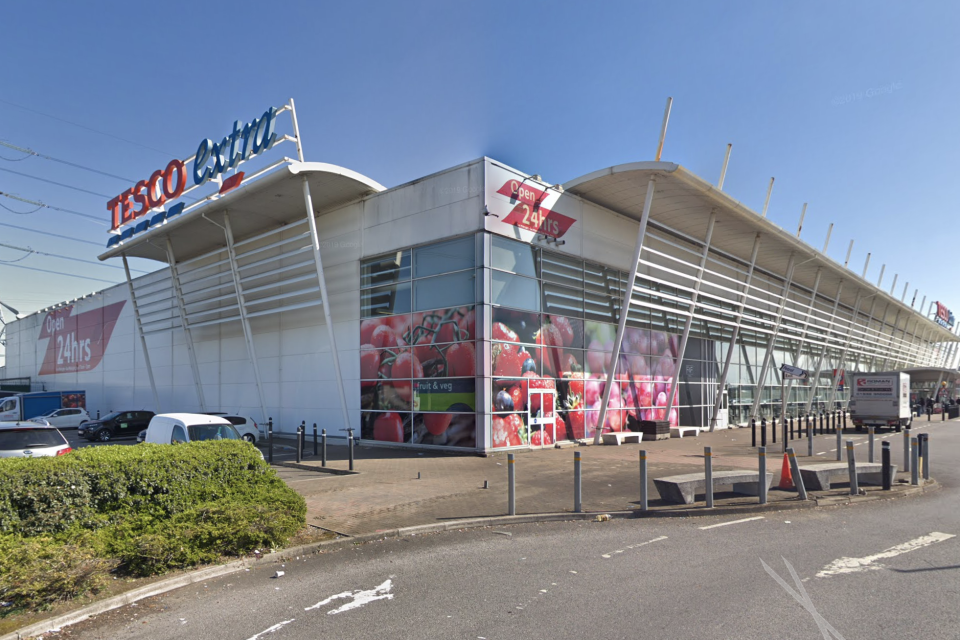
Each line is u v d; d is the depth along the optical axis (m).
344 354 23.73
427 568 6.75
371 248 22.95
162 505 7.50
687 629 4.80
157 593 6.00
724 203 24.28
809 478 11.37
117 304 41.53
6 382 57.19
